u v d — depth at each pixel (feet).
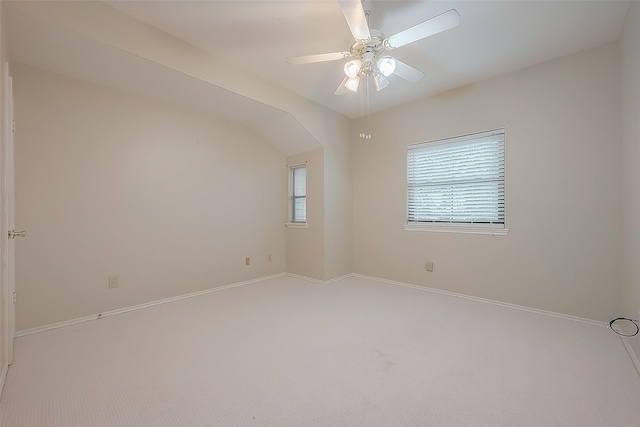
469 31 7.80
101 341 7.43
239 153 13.35
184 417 4.67
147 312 9.62
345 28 7.74
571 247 8.98
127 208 9.87
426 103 12.23
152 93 9.95
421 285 12.44
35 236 8.14
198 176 11.82
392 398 5.14
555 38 8.14
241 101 10.54
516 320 8.85
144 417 4.67
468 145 11.22
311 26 7.69
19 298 7.86
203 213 11.98
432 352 6.81
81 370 6.04
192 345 7.20
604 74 8.40
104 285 9.34
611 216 8.32
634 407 4.88
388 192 13.55
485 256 10.69
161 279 10.68
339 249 14.17
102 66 8.11
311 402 5.04
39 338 7.59
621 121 7.88
